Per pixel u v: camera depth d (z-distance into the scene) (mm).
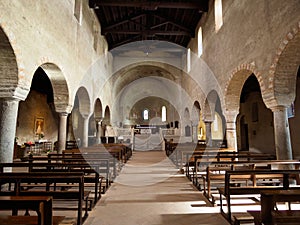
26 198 2348
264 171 3746
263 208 2539
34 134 15445
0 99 5551
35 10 6230
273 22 6215
